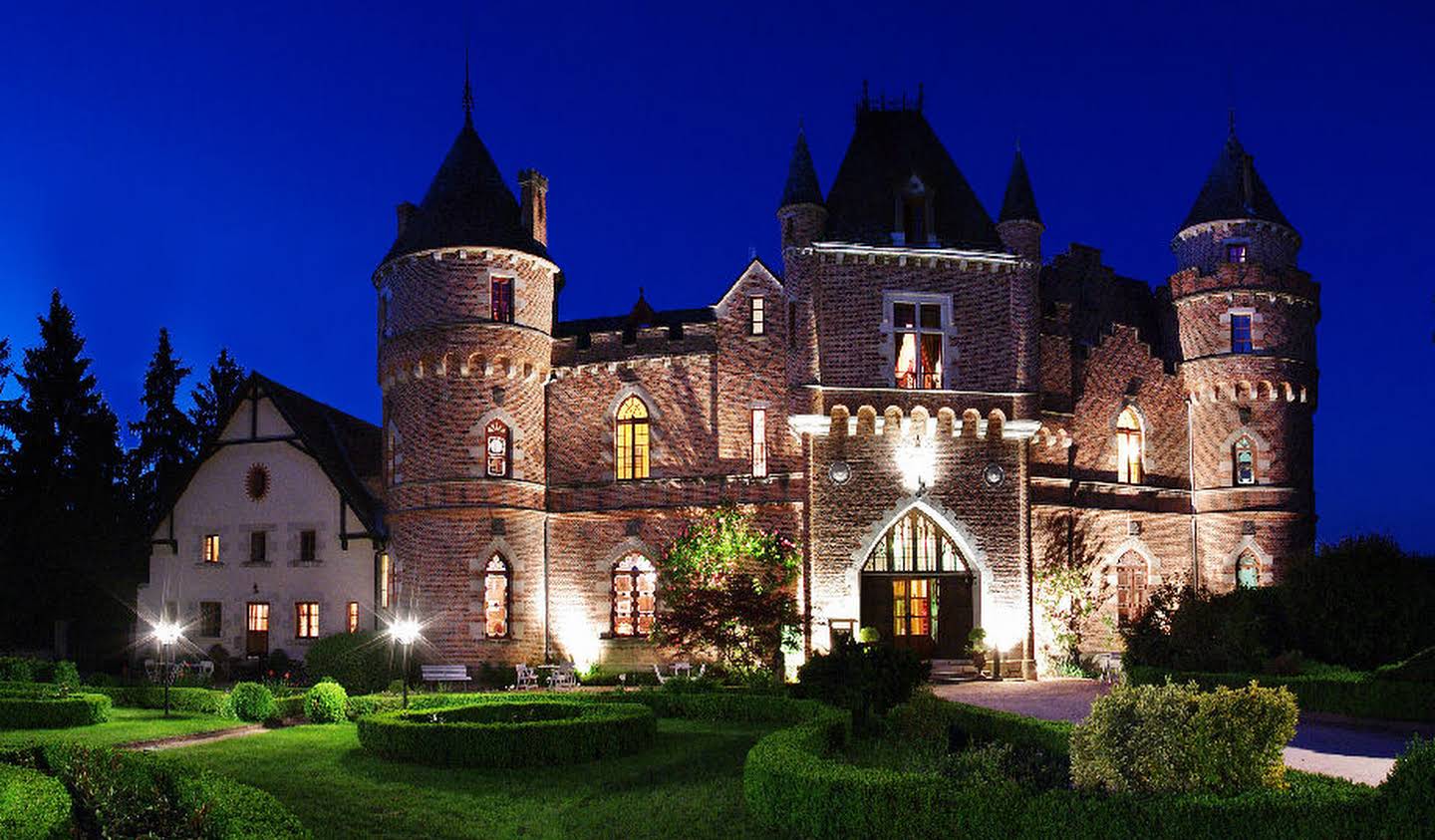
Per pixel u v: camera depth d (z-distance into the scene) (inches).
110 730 984.9
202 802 514.0
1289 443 1584.6
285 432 1657.2
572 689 1365.7
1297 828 428.1
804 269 1395.2
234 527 1668.3
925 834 491.8
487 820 607.2
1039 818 462.9
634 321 1663.4
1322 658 1114.1
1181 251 1673.2
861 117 1517.0
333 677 1371.8
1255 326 1589.6
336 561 1601.9
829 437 1392.7
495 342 1476.4
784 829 552.7
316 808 637.9
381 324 1592.0
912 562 1416.1
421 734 781.3
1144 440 1577.3
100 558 1952.5
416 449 1483.8
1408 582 1093.1
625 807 625.0
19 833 470.3
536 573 1491.1
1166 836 438.6
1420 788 420.8
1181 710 479.2
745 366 1457.9
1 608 1876.2
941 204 1472.7
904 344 1449.3
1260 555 1560.0
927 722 818.8
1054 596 1446.9
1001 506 1412.4
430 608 1451.8
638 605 1478.8
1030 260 1443.2
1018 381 1421.0
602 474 1498.5
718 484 1445.6
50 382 2041.1
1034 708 1054.4
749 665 1288.1
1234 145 1667.1
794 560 1387.8
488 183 1540.4
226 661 1609.3
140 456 2389.3
